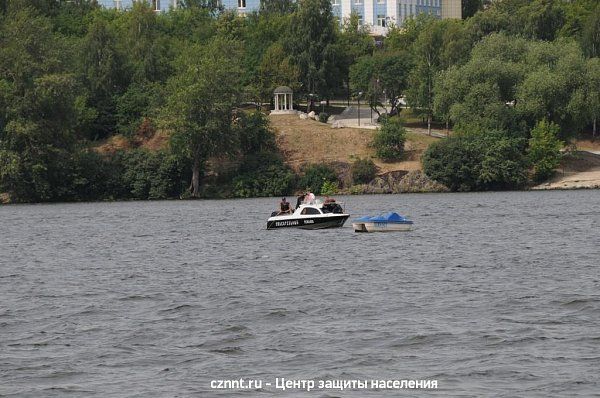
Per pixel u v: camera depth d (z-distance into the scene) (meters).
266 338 151.62
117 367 137.38
